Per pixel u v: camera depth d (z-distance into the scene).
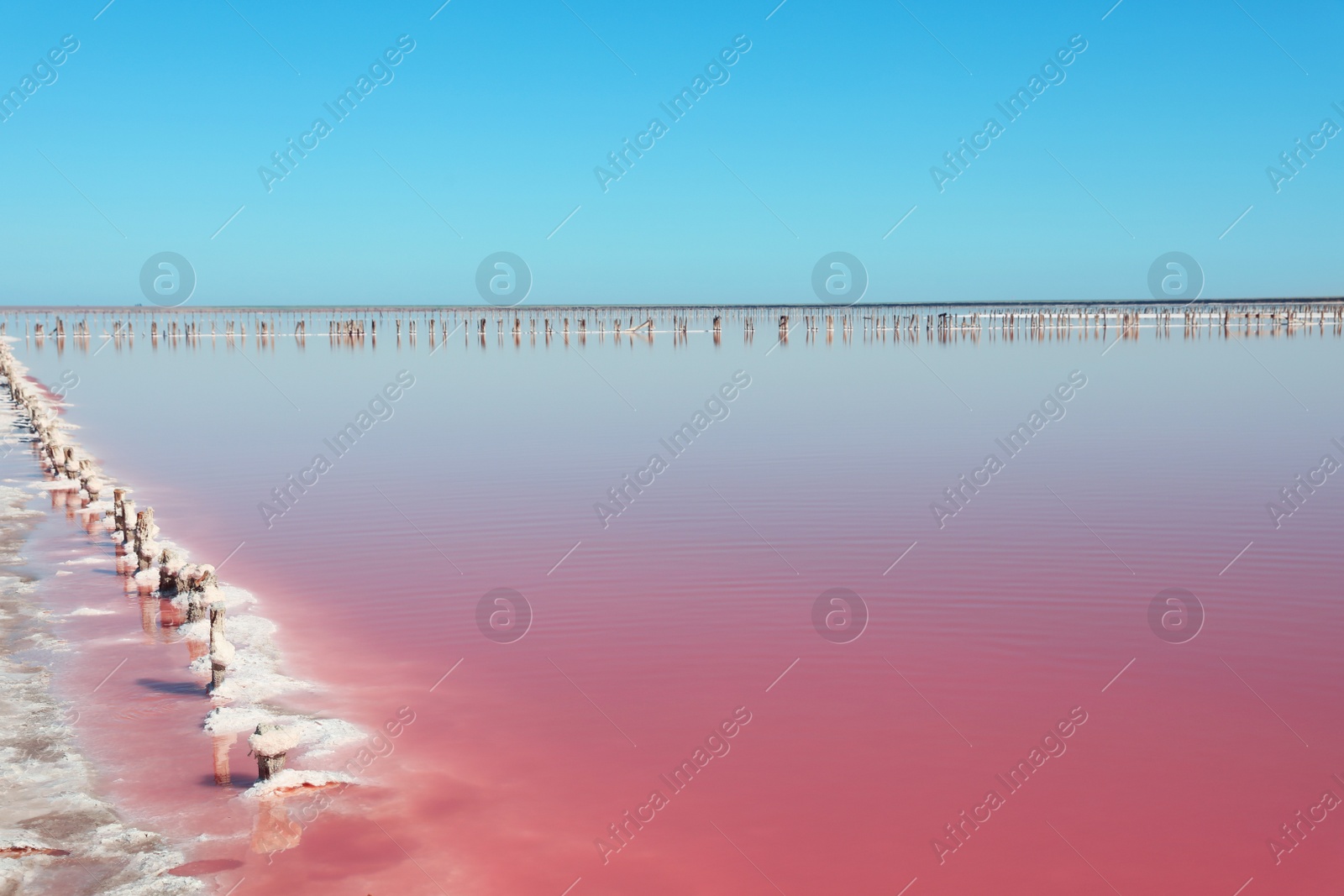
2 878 8.50
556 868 8.85
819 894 8.48
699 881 8.63
